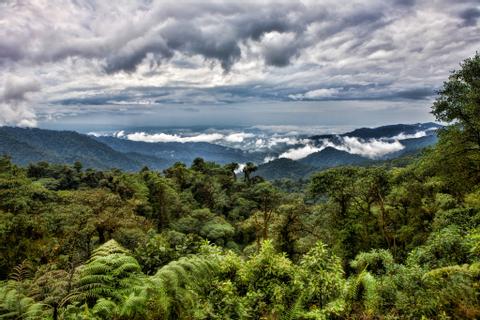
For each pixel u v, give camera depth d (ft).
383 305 23.62
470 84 58.54
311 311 20.39
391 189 96.32
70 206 75.82
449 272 22.63
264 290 22.85
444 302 20.34
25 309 15.33
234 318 20.68
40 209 77.46
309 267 23.21
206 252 25.72
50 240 58.13
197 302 19.69
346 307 21.90
